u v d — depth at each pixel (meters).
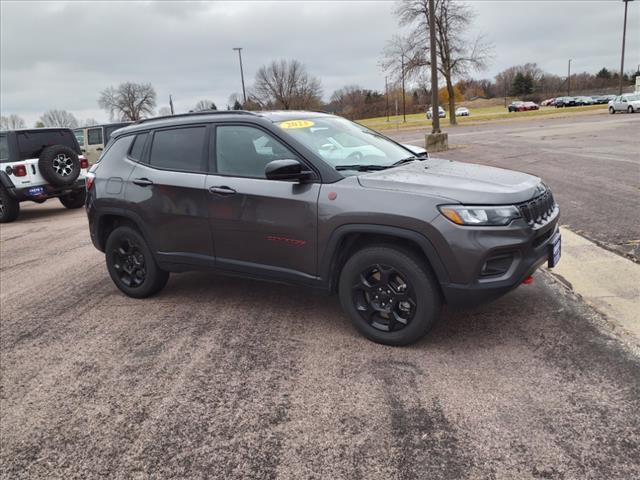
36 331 4.62
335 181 3.80
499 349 3.61
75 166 11.98
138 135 5.02
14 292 5.92
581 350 3.51
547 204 3.80
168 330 4.39
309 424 2.92
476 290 3.37
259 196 4.05
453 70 44.00
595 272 4.84
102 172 5.19
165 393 3.37
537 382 3.17
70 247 8.25
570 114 45.12
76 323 4.73
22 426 3.13
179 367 3.71
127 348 4.09
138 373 3.67
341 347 3.83
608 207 7.24
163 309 4.90
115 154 5.15
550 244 3.73
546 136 21.80
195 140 4.56
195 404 3.21
